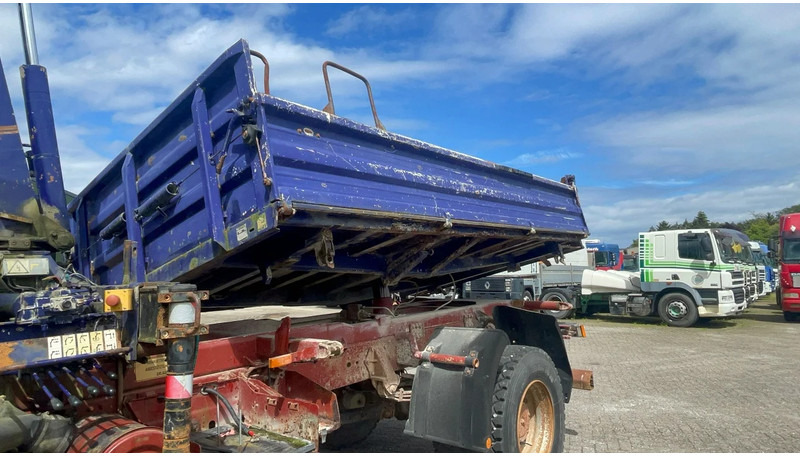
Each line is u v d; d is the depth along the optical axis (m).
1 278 2.38
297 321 4.60
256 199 2.97
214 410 3.17
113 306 2.40
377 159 3.74
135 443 2.42
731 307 15.30
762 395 7.57
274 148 2.97
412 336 4.68
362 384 4.63
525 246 6.21
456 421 3.78
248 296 4.60
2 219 2.63
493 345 3.96
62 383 2.65
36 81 3.05
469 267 5.81
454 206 4.35
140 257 3.75
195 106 3.25
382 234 3.99
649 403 7.14
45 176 3.00
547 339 5.46
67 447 2.43
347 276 4.91
